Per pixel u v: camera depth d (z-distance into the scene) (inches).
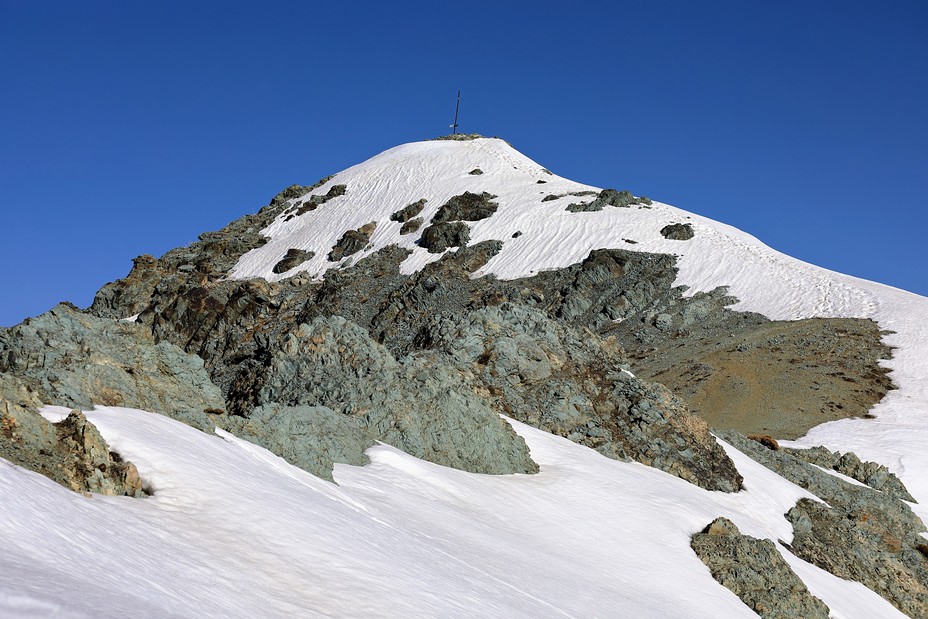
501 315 1891.0
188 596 479.5
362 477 1034.7
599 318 4825.3
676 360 4074.8
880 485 2265.0
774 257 5290.4
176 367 917.2
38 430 610.9
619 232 5649.6
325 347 1475.1
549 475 1375.5
